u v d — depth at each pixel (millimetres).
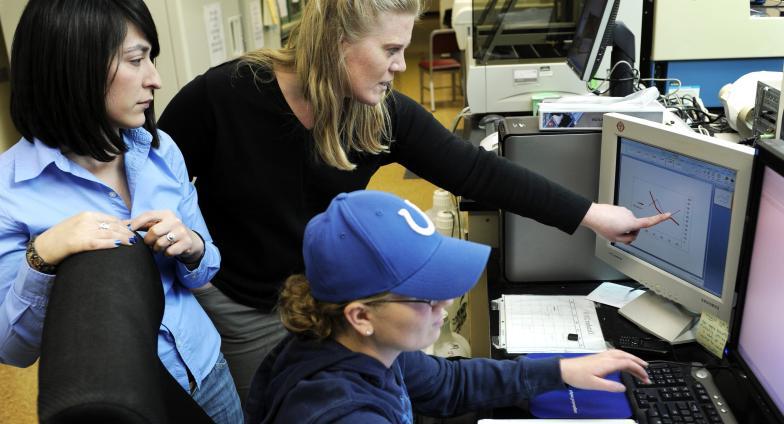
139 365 655
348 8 1233
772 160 1078
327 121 1377
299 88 1416
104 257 824
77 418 586
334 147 1405
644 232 1500
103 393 598
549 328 1534
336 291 845
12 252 1069
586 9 2201
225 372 1404
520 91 2641
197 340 1306
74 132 1092
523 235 1732
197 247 1252
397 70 1335
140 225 1116
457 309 2293
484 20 2656
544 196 1516
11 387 2600
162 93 2553
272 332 1621
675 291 1445
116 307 714
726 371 1312
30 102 1073
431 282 838
